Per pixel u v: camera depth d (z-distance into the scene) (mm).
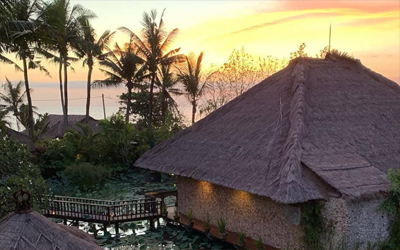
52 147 26281
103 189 24156
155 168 15375
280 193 10258
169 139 16453
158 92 42125
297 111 12656
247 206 12969
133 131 29484
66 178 24594
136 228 16062
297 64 15047
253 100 15375
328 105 13453
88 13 33375
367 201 10453
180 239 14617
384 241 10711
